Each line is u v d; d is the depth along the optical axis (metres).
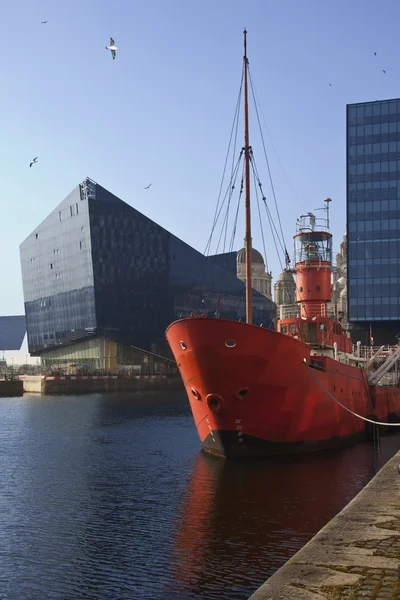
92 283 109.50
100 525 20.94
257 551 17.67
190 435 45.00
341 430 37.56
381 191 108.38
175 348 31.75
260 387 30.89
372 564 11.01
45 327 127.81
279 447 32.72
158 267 118.12
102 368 114.00
